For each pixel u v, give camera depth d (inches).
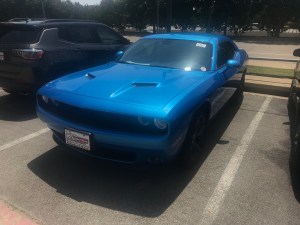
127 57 187.6
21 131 190.5
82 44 246.5
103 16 1418.6
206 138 185.5
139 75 152.9
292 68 378.3
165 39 191.3
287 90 281.9
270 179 142.7
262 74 325.1
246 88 298.0
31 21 229.8
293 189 135.0
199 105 137.3
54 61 221.9
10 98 258.1
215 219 115.8
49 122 139.3
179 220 115.0
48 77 220.1
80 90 134.6
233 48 228.7
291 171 149.8
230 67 181.6
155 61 176.6
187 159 142.5
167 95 128.6
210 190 133.3
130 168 126.5
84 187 133.5
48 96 137.7
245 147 174.9
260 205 124.1
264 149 173.0
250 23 1155.9
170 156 124.9
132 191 131.6
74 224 111.8
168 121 115.3
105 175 142.8
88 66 253.0
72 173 143.8
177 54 178.1
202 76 158.6
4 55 214.4
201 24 1232.2
